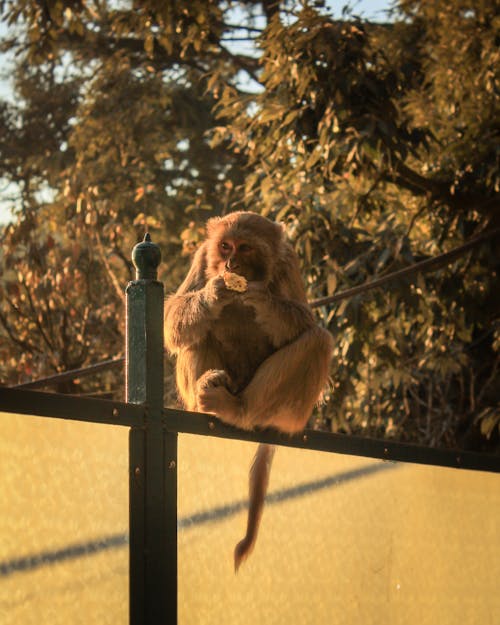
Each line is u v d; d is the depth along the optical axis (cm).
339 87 1227
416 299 1259
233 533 410
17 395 341
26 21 1606
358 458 460
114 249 1706
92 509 359
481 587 505
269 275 587
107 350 1739
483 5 1484
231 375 564
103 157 2419
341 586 445
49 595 344
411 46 1521
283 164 1412
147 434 379
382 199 1383
